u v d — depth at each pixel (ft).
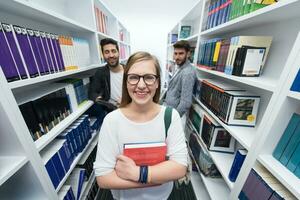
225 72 3.95
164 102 6.66
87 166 4.90
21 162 2.29
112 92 6.27
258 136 2.60
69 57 4.21
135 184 2.18
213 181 5.03
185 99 5.54
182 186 5.83
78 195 4.20
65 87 4.07
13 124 2.19
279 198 2.15
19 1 2.53
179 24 9.96
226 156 4.45
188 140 6.95
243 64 3.36
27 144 2.43
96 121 6.01
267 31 3.64
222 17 4.37
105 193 5.60
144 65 2.13
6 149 2.34
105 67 6.18
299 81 2.00
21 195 2.80
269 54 3.54
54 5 5.05
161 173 2.16
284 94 2.20
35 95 3.26
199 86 6.03
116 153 2.30
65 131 3.96
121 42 11.37
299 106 2.27
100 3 6.72
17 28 2.54
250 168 2.77
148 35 16.29
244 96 3.58
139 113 2.28
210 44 4.98
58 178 3.32
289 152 2.27
